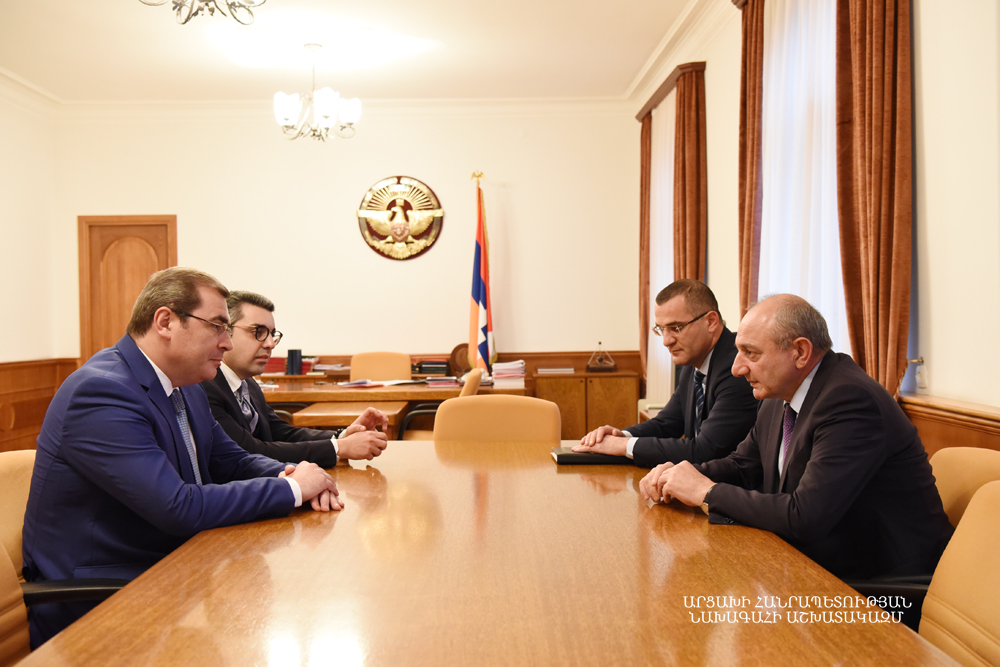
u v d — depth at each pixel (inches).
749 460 74.2
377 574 45.4
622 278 256.7
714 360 87.6
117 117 252.4
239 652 34.6
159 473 56.2
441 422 103.8
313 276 255.9
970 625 45.4
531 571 45.8
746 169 152.8
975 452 64.4
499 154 255.4
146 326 62.6
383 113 253.9
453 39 196.4
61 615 57.7
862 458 57.4
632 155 255.4
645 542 52.0
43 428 59.7
